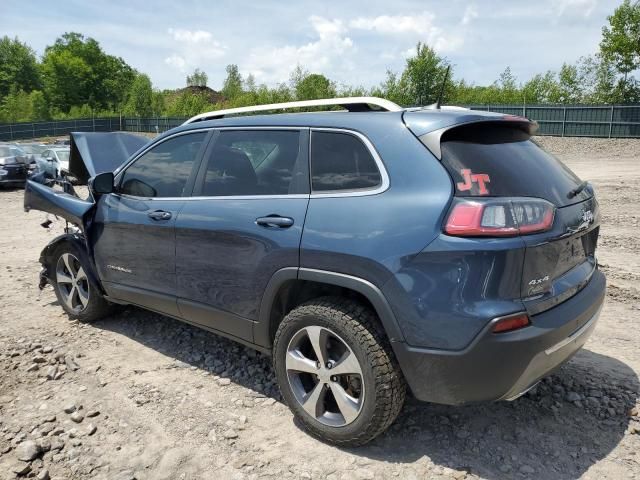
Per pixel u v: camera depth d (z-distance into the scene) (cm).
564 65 4428
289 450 288
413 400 336
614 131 2892
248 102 5031
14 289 587
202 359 401
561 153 2575
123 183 424
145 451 289
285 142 319
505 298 239
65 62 9506
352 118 296
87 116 7556
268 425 312
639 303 498
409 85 3966
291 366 298
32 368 382
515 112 3234
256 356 404
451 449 286
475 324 237
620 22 3638
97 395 348
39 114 7988
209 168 357
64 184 528
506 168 263
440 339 246
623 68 3722
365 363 265
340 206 279
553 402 330
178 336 444
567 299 273
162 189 387
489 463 275
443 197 249
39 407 334
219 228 329
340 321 270
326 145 299
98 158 509
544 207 251
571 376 361
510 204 240
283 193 308
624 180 1427
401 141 271
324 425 288
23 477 271
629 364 378
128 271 412
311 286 302
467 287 239
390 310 256
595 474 265
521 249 239
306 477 266
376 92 4091
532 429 303
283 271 296
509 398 256
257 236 308
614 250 702
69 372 381
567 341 260
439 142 261
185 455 285
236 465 277
